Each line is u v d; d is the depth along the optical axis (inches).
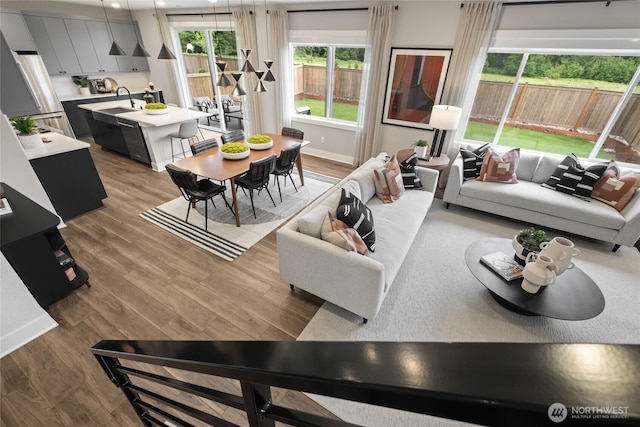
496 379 11.5
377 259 92.1
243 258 118.3
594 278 111.3
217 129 285.3
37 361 78.3
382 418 69.4
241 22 212.2
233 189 130.9
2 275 76.1
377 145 198.7
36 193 122.1
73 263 98.1
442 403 12.6
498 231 138.6
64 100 238.2
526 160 149.3
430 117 161.5
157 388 74.4
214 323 90.5
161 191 170.6
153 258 116.6
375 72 177.3
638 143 138.4
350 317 93.4
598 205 126.3
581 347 11.1
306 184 183.5
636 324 92.9
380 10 162.2
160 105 204.8
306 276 89.9
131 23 270.2
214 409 70.6
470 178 150.9
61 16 226.8
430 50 160.4
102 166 202.5
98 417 67.5
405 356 14.5
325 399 73.3
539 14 131.8
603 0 119.2
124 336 85.8
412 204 124.9
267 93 228.5
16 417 67.3
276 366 19.3
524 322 93.0
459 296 101.9
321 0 173.2
